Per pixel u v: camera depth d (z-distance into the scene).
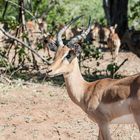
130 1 42.16
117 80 10.80
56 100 16.55
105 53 29.17
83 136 13.08
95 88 11.05
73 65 11.32
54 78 20.14
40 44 20.48
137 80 10.34
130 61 26.34
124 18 32.59
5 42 23.11
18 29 20.41
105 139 10.91
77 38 11.66
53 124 13.98
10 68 20.22
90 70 22.83
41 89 18.08
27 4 24.64
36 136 12.96
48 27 30.08
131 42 28.52
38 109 15.41
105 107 10.82
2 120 14.23
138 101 10.24
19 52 20.20
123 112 10.58
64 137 12.99
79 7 40.12
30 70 21.31
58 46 11.59
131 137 12.92
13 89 17.88
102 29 33.22
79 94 11.30
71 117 14.70
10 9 33.03
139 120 10.34
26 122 14.10
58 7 35.97
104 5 32.81
